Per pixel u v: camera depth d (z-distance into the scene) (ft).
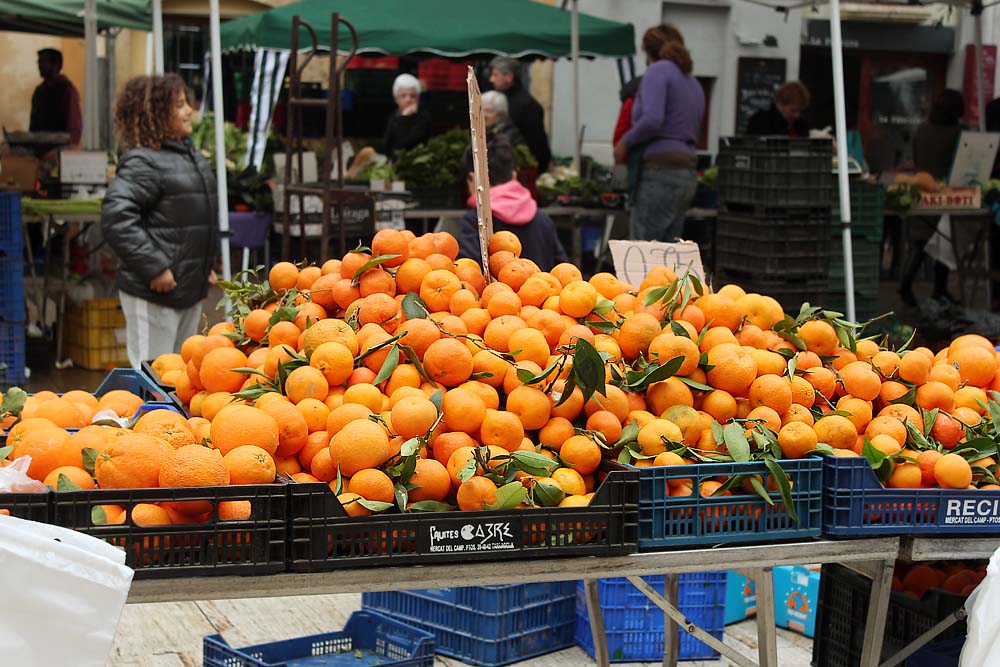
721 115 50.21
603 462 8.91
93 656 6.81
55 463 7.98
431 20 32.07
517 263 10.82
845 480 8.92
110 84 46.73
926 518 9.11
